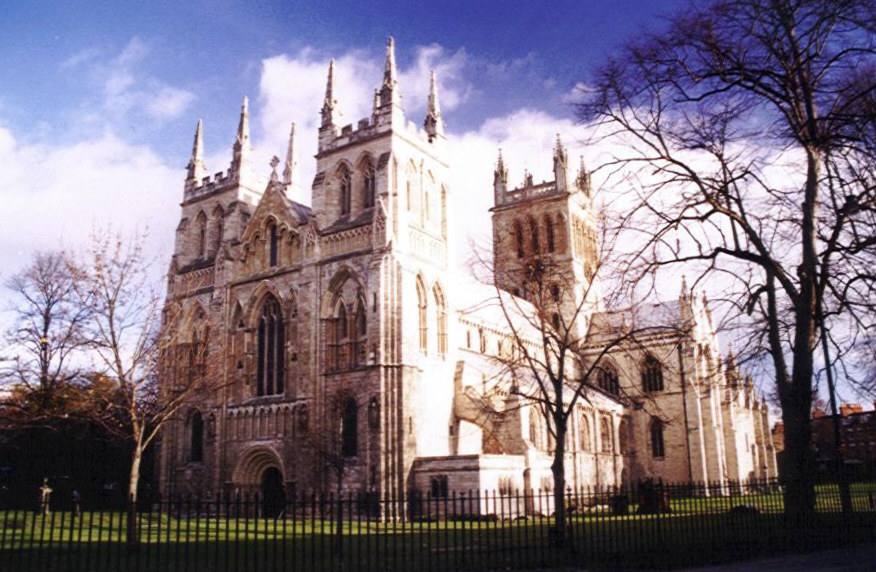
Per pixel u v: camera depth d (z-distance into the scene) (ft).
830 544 94.22
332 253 248.11
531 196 387.75
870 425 183.01
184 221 311.06
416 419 226.17
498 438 239.50
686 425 333.01
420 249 250.16
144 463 281.33
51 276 223.51
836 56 93.71
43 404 201.98
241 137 304.50
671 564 87.30
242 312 270.87
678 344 129.29
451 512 208.13
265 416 250.78
